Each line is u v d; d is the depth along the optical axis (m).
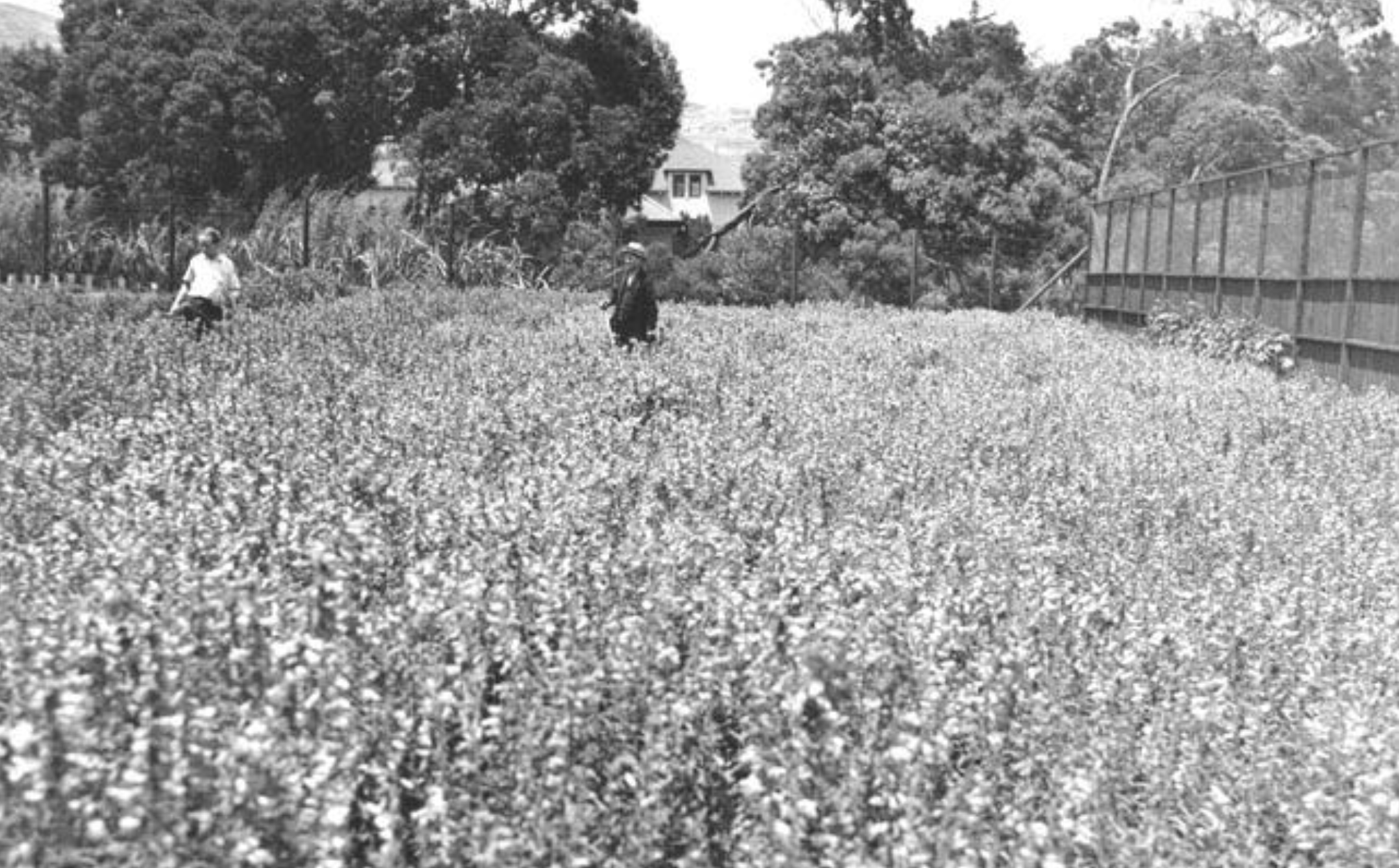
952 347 22.81
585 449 9.63
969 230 46.03
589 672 5.36
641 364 15.05
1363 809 4.92
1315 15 66.44
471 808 4.79
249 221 39.38
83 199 43.03
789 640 5.47
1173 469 11.03
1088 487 9.98
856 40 58.94
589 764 5.00
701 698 5.17
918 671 5.45
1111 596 7.27
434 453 9.79
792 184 45.91
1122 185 59.94
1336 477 11.62
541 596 5.87
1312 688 6.23
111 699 4.67
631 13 53.09
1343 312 22.12
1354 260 21.69
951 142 46.22
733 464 9.44
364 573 6.31
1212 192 29.11
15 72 68.38
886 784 4.81
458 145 46.81
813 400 13.48
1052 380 18.05
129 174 49.03
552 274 41.00
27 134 69.62
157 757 4.30
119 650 4.82
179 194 49.53
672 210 87.00
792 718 4.86
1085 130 67.88
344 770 4.65
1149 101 69.19
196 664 4.96
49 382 12.55
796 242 39.53
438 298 28.09
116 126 49.81
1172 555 8.45
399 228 38.28
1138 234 35.00
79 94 53.38
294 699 4.96
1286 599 7.43
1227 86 68.19
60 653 4.76
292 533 6.64
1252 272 26.59
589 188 48.28
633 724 5.20
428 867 4.49
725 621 5.64
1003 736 5.24
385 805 4.66
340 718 4.75
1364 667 6.61
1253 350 24.77
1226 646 6.54
